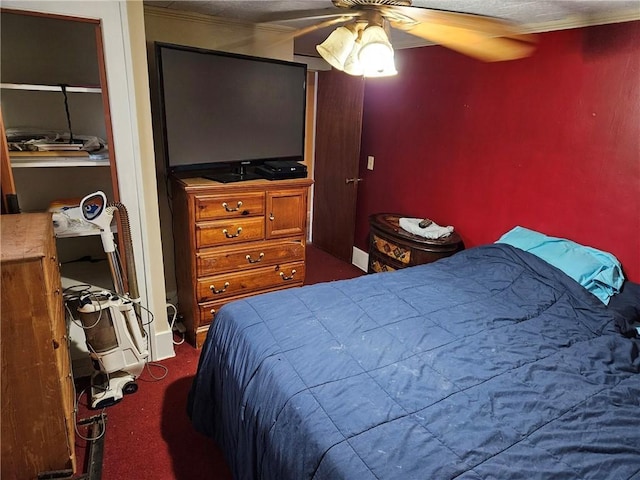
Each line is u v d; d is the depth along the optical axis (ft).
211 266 8.52
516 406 4.26
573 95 7.69
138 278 7.79
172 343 8.63
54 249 5.80
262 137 9.31
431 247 9.81
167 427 6.75
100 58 6.43
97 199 6.55
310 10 7.97
